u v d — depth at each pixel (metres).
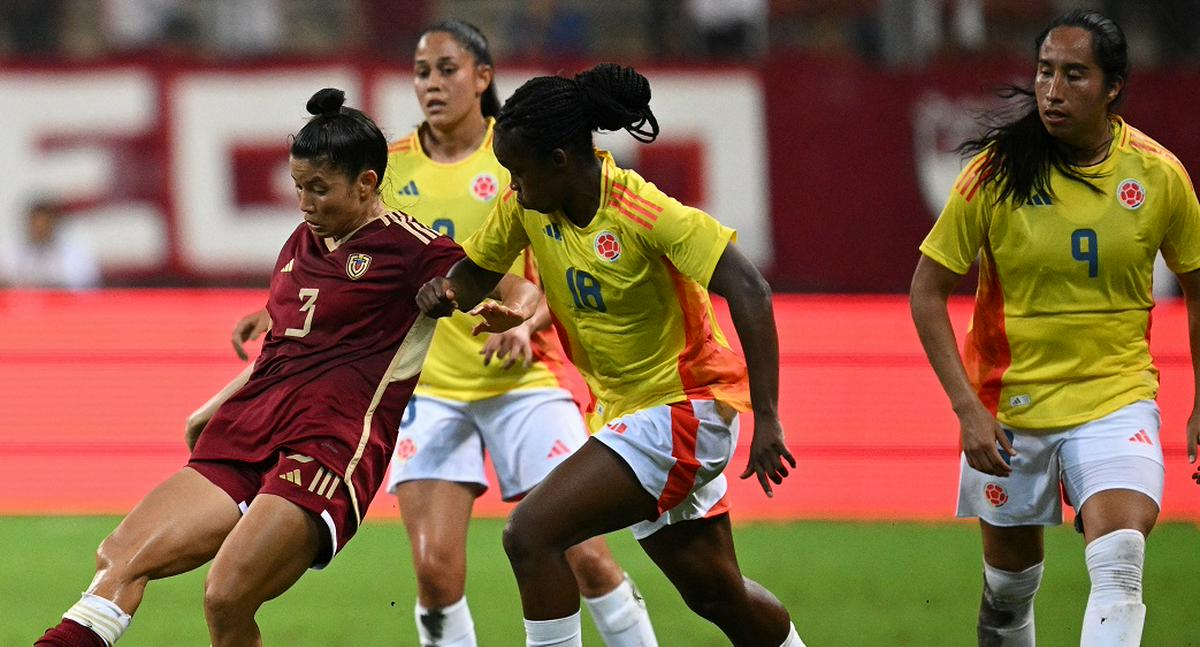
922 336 16.27
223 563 14.20
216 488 15.13
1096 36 15.28
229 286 45.19
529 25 52.88
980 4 49.50
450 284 15.58
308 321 15.44
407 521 18.89
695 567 16.22
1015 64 45.56
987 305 16.55
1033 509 16.50
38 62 45.00
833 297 44.91
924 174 45.47
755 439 14.98
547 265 15.80
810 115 45.31
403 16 53.72
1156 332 39.91
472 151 20.31
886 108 45.34
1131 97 44.84
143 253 45.16
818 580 24.86
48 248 44.53
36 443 33.81
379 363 15.43
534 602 15.15
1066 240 15.80
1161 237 16.02
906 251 45.56
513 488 19.86
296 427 15.05
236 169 45.09
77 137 45.00
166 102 45.09
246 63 45.09
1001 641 17.59
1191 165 44.81
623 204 15.10
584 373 16.47
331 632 21.58
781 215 45.47
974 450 15.72
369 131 15.48
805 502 30.95
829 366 38.59
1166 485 31.08
